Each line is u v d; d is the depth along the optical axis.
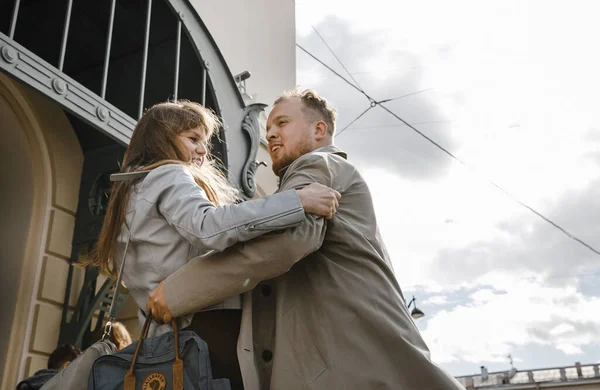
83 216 5.62
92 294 5.36
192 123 1.75
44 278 5.15
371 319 1.41
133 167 1.66
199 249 1.53
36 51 5.19
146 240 1.51
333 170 1.61
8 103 5.36
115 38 5.01
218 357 1.46
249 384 1.37
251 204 1.37
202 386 1.25
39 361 4.97
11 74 3.18
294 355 1.39
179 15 4.60
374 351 1.38
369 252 1.53
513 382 34.19
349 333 1.40
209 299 1.37
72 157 5.73
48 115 5.59
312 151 1.80
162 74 4.93
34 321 5.00
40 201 5.39
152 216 1.51
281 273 1.38
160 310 1.39
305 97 1.88
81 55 5.21
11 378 4.76
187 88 4.87
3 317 4.99
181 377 1.26
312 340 1.41
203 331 1.47
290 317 1.44
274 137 1.84
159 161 1.65
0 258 5.27
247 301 1.48
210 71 4.79
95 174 5.76
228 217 1.34
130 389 1.27
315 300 1.45
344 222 1.54
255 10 7.89
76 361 1.46
